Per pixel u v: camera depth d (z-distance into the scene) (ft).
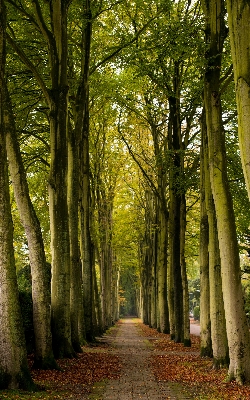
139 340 80.69
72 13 49.60
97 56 61.98
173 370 39.75
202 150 49.65
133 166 108.58
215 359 39.58
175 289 70.44
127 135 98.17
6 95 34.91
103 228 104.32
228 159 55.31
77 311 53.26
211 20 37.86
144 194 126.52
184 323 63.31
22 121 56.65
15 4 43.42
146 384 33.32
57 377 33.47
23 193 35.78
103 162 96.02
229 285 32.83
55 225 43.93
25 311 47.50
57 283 44.06
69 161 53.57
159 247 100.53
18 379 27.32
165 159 60.70
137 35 50.49
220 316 39.83
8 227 27.96
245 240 67.41
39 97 53.78
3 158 28.19
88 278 71.05
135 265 186.70
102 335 96.27
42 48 51.06
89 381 33.50
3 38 28.66
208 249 44.14
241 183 55.31
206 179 43.19
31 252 36.86
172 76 53.16
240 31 24.39
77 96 54.13
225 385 30.86
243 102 24.02
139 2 50.26
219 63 37.81
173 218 74.74
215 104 36.86
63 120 44.45
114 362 45.03
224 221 33.76
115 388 31.48
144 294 160.56
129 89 65.62
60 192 43.83
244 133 23.88
